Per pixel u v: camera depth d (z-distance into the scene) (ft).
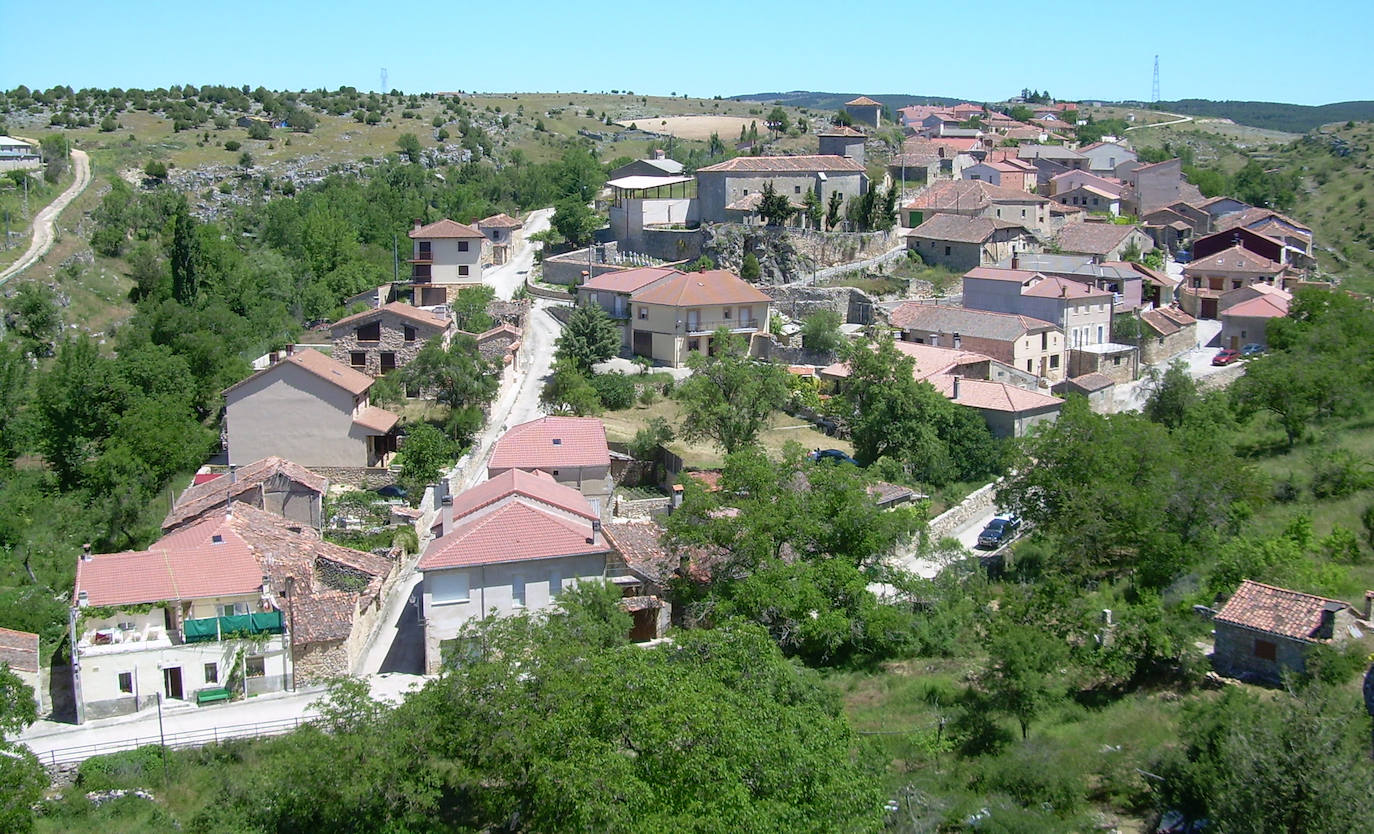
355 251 391.65
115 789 132.05
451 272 358.43
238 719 148.77
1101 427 191.93
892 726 136.87
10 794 118.52
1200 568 165.27
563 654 119.96
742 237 360.69
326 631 159.43
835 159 408.67
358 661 165.37
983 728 132.77
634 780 100.32
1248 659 136.05
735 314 316.19
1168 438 193.47
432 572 159.74
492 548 162.81
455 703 117.19
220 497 205.46
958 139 538.88
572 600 149.89
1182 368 272.31
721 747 102.32
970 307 325.42
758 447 211.41
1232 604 139.44
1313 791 97.81
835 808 101.50
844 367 285.02
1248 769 101.55
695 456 240.12
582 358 295.28
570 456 206.28
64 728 147.95
